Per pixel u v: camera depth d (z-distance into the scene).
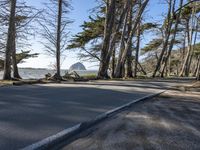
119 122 8.20
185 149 5.80
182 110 11.01
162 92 17.98
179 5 45.47
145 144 6.01
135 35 45.22
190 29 61.28
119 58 35.16
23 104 10.06
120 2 36.41
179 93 17.92
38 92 14.19
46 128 6.80
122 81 27.31
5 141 5.62
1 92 13.69
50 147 5.61
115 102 12.05
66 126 7.12
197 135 7.01
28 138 5.91
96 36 41.94
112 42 32.84
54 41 34.75
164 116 9.48
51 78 25.97
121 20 33.44
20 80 22.56
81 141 6.09
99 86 19.94
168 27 45.25
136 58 45.06
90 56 43.44
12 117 7.77
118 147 5.71
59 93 14.18
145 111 10.40
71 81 25.14
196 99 15.12
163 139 6.48
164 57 54.84
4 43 32.31
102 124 7.87
